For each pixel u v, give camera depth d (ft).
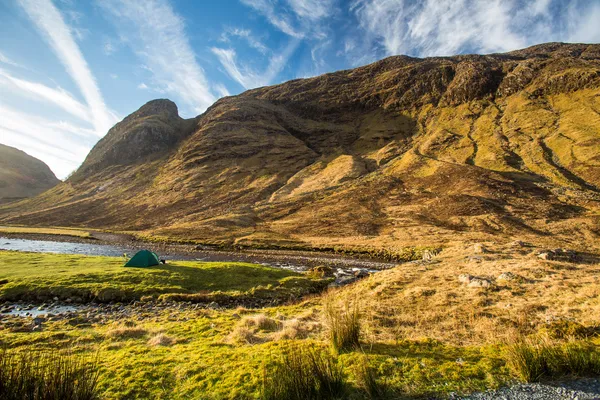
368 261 167.43
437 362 30.01
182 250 210.18
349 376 27.68
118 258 130.41
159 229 308.40
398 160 474.90
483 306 52.42
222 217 326.03
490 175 334.85
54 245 226.79
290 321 48.73
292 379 25.27
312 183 445.37
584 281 58.95
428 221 261.65
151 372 29.91
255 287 92.27
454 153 448.65
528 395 23.70
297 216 322.14
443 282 72.28
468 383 25.93
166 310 68.49
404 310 54.95
